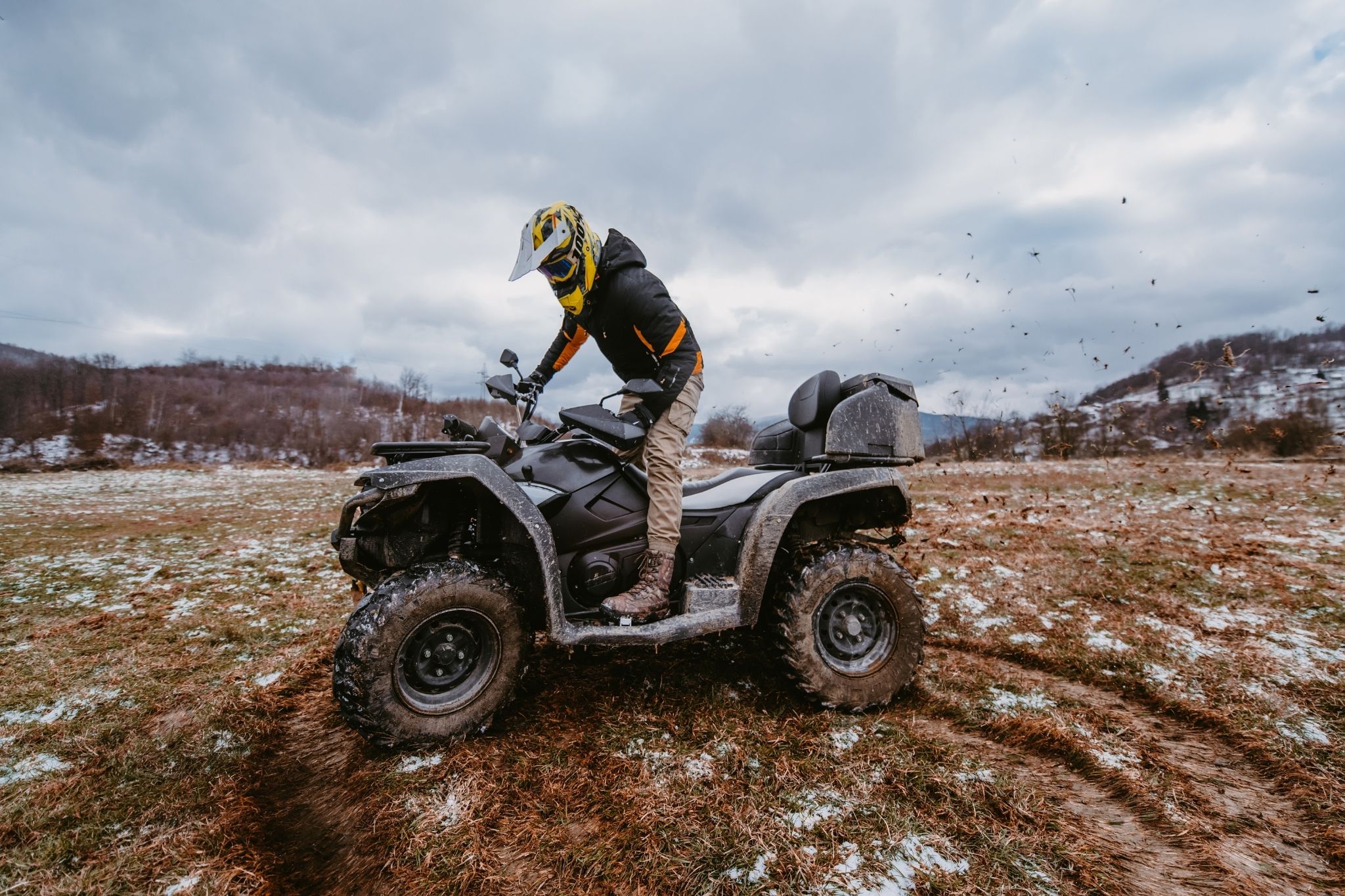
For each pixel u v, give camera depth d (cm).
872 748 236
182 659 334
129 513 1021
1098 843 185
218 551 648
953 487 1066
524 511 237
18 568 568
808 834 186
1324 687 279
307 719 275
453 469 229
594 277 274
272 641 365
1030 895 163
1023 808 198
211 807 205
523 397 312
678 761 226
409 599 223
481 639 243
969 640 358
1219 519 677
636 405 270
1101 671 311
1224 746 246
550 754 230
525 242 262
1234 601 400
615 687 288
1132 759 232
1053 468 1425
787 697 281
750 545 274
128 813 200
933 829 189
